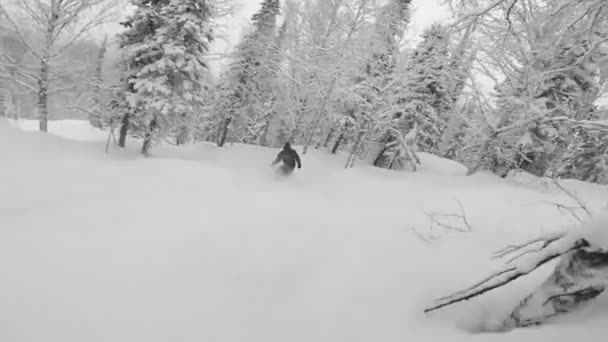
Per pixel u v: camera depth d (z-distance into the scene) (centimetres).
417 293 302
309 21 1925
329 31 1870
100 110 1280
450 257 367
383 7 1758
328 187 1117
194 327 246
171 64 1209
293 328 255
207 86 1382
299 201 634
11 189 549
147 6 1241
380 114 1759
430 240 411
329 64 1884
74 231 376
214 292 284
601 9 335
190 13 1241
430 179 1436
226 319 257
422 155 2172
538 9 666
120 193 606
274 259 336
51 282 275
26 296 257
